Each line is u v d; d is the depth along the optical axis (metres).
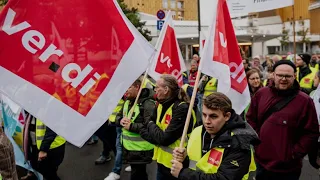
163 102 3.77
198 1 12.89
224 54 3.62
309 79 7.49
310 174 5.78
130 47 2.74
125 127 4.25
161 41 5.78
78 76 2.68
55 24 2.63
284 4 8.36
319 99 4.31
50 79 2.63
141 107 4.48
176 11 46.62
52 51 2.62
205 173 2.47
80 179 5.72
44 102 2.61
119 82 2.72
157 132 3.67
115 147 6.23
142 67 2.74
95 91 2.71
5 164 2.82
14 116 4.36
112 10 2.72
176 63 5.87
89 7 2.68
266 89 3.84
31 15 2.58
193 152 2.70
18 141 4.33
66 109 2.65
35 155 4.40
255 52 37.16
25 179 5.07
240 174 2.37
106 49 2.72
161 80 3.75
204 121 2.52
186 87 7.15
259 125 3.85
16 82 2.55
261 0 8.41
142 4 42.56
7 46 2.53
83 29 2.68
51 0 2.61
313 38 41.91
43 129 4.18
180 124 3.58
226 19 3.75
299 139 3.59
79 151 7.40
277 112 3.64
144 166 4.47
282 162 3.58
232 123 2.48
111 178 5.54
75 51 2.67
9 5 2.52
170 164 3.67
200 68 3.36
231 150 2.42
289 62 3.61
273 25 40.84
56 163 4.46
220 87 3.56
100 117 2.70
